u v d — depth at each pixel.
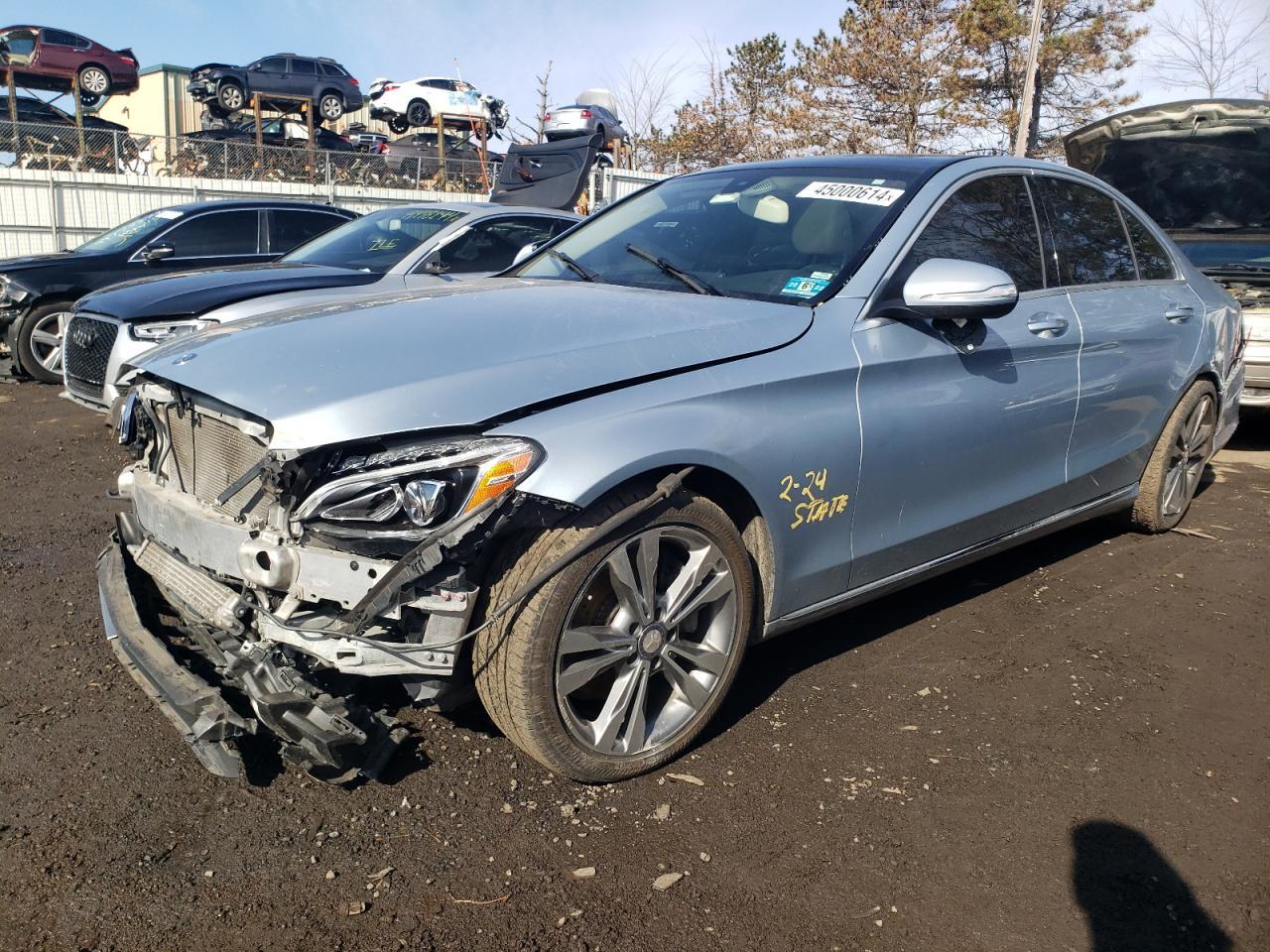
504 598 2.58
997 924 2.38
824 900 2.44
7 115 24.53
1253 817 2.84
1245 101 7.77
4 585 4.22
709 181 4.23
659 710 3.02
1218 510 5.86
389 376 2.54
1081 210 4.45
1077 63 27.89
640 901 2.41
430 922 2.31
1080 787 2.95
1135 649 3.92
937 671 3.66
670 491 2.68
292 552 2.46
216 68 26.75
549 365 2.65
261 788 2.79
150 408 3.03
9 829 2.58
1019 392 3.78
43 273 9.02
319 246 7.53
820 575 3.23
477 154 27.45
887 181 3.73
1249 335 7.32
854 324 3.24
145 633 2.94
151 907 2.33
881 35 29.17
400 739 2.86
